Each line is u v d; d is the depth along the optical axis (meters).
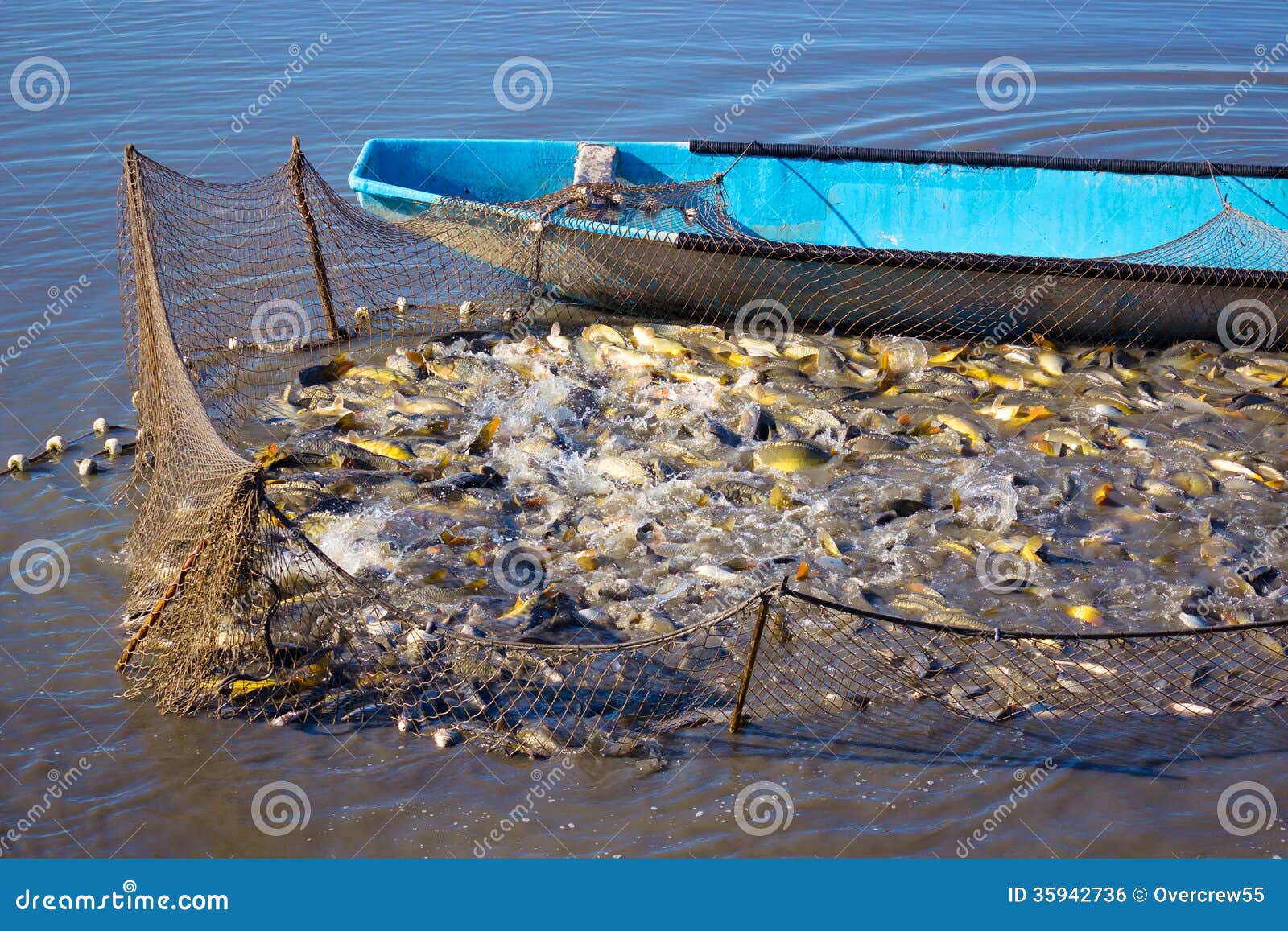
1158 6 27.70
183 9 25.75
